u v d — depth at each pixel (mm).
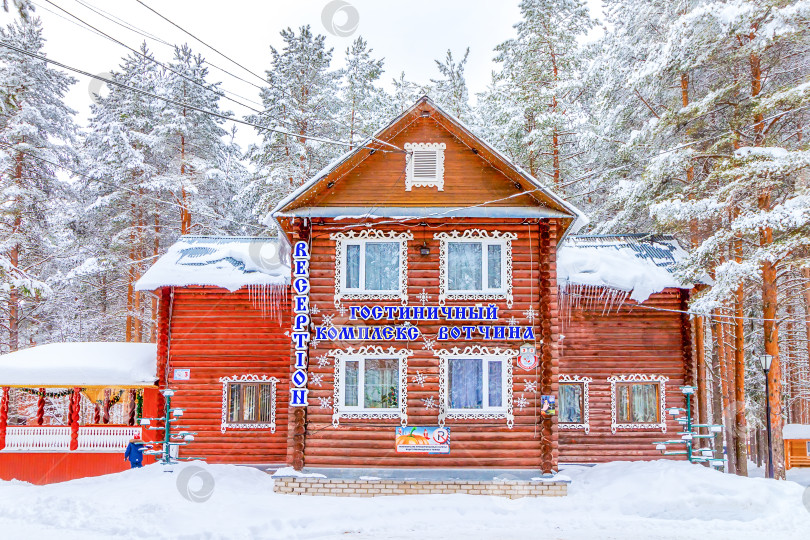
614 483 16172
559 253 21141
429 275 16719
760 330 29422
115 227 33406
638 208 23703
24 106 29719
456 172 16953
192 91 33281
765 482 15656
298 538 12180
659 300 20359
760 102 18484
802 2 17422
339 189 16969
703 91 23125
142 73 34969
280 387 20125
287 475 15812
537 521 13422
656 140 22875
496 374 16547
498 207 16672
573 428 19734
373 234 16859
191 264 20969
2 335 33125
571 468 18844
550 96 28484
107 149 33688
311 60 31797
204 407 20062
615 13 31266
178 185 31266
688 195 21672
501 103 31578
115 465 20078
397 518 13617
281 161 30531
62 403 33344
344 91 33281
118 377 20219
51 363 20438
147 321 33688
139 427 20281
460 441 16125
